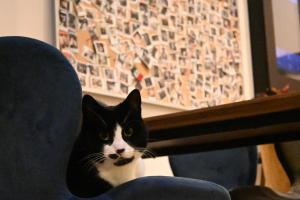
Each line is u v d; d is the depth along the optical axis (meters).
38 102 0.80
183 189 0.92
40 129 0.80
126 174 1.14
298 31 3.87
